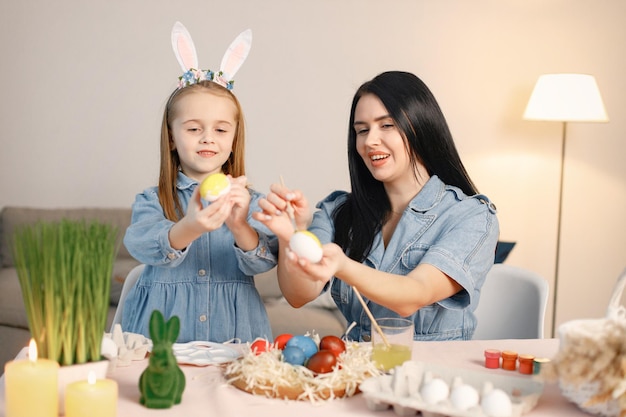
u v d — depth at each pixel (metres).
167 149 1.91
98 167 4.12
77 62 4.06
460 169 1.97
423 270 1.76
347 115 4.09
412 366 1.37
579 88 3.75
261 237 1.80
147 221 1.80
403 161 1.89
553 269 4.26
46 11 4.03
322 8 4.05
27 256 1.23
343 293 1.98
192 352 1.55
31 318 1.24
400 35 4.09
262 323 1.92
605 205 4.23
